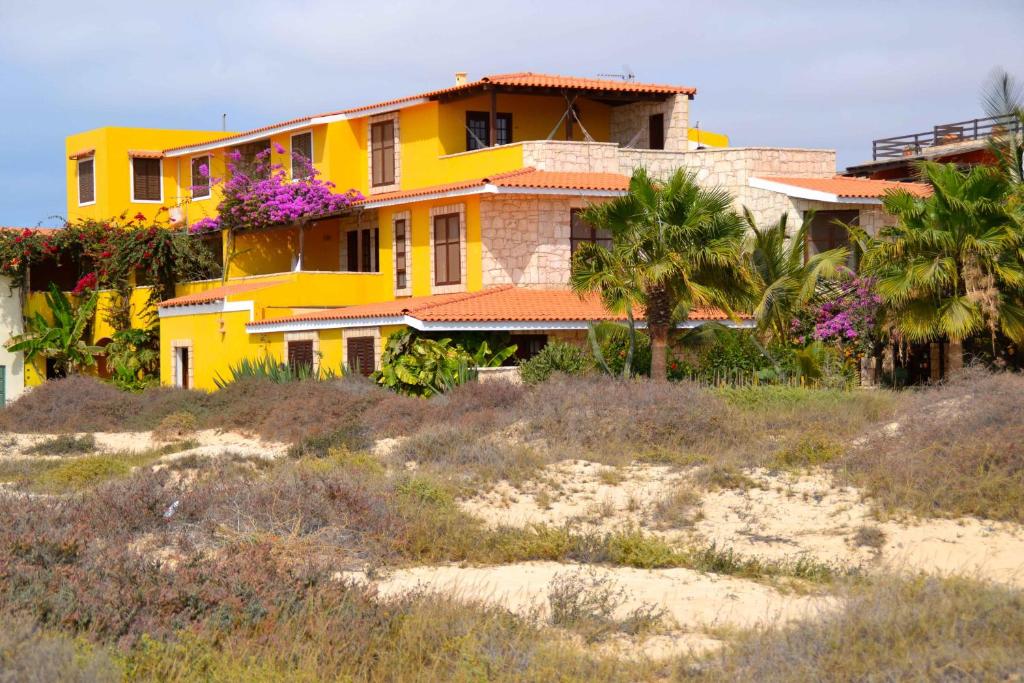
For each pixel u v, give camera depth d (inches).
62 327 1734.7
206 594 430.9
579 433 885.8
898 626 400.5
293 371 1385.3
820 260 1294.3
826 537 621.3
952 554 572.1
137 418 1295.5
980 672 355.9
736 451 811.4
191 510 619.2
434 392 1181.1
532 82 1459.2
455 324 1208.8
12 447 1171.3
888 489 669.3
